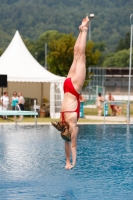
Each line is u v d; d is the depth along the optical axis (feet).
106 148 73.05
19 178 51.96
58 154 67.10
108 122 113.91
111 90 321.11
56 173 54.60
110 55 529.86
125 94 320.29
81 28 45.93
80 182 50.31
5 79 107.76
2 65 128.47
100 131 95.86
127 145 76.23
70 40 175.11
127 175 53.67
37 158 63.87
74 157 46.11
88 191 46.57
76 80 45.62
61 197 44.34
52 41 179.63
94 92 204.74
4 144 76.38
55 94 125.80
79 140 81.92
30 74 125.70
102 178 52.19
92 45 171.22
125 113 148.66
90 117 128.98
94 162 61.41
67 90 45.91
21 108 120.98
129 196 44.78
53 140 81.35
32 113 65.57
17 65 128.77
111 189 47.37
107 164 60.08
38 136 86.69
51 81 123.85
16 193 45.70
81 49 45.60
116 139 83.41
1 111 65.31
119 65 498.28
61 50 173.58
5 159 63.10
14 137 84.94
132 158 64.39
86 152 69.15
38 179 51.52
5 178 51.88
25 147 73.31
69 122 45.50
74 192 46.19
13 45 135.03
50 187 48.03
